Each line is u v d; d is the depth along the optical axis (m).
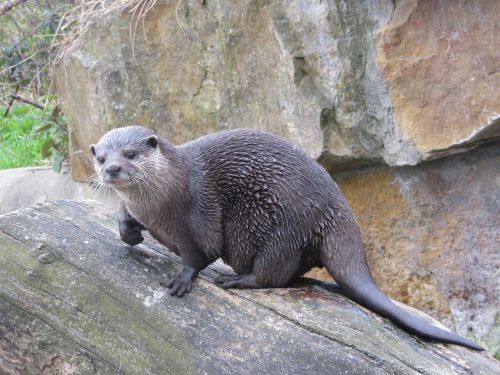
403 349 1.55
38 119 3.43
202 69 2.31
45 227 1.76
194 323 1.61
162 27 2.35
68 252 1.71
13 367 1.70
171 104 2.38
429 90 1.98
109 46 2.42
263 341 1.57
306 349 1.55
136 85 2.40
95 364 1.63
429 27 1.97
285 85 2.16
